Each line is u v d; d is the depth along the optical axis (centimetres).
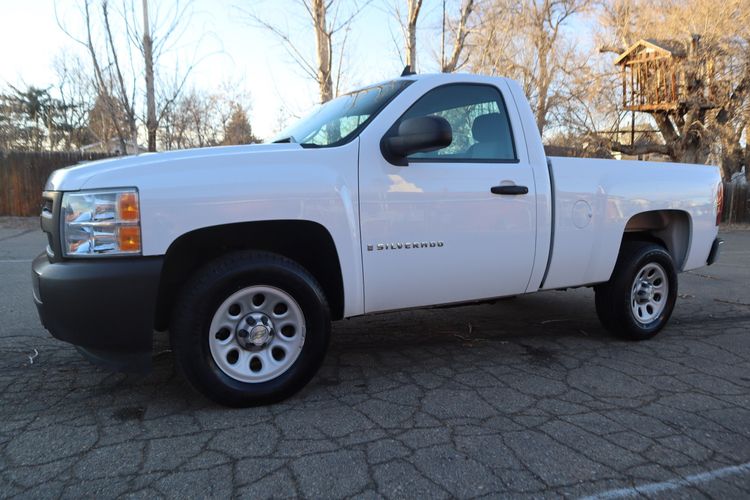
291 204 321
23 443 282
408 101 370
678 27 1917
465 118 391
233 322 323
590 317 564
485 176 383
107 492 240
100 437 289
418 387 365
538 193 403
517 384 372
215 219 305
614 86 2016
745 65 1791
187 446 280
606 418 320
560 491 246
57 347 434
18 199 1537
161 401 336
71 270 288
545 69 1658
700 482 256
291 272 328
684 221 501
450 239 371
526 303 629
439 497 240
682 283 781
